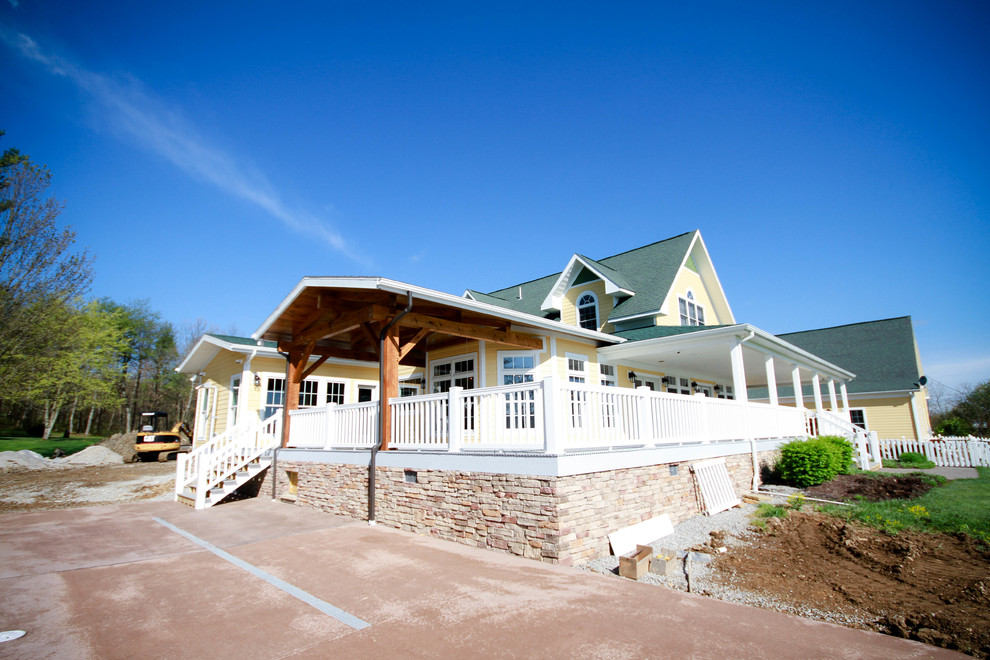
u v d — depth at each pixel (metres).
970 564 6.33
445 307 10.58
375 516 9.14
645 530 7.58
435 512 7.93
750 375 22.42
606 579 5.70
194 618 4.63
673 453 8.98
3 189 22.52
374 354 14.35
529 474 6.61
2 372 22.66
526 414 7.11
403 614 4.66
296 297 10.58
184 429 31.11
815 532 7.97
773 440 13.62
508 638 4.11
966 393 50.41
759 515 9.22
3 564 6.58
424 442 8.67
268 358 16.69
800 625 4.40
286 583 5.64
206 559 6.75
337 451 10.41
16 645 4.07
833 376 21.66
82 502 13.08
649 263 20.02
